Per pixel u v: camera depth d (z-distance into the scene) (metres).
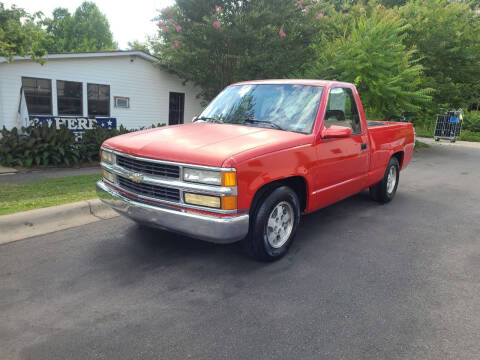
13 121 12.28
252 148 3.42
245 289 3.35
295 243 4.52
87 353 2.44
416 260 4.11
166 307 3.02
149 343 2.56
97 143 10.02
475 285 3.54
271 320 2.87
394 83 11.50
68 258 3.87
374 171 5.64
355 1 18.91
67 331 2.67
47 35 9.26
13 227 4.49
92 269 3.65
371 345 2.60
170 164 3.37
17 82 12.18
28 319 2.80
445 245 4.59
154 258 3.94
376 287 3.45
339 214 5.82
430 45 14.91
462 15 15.56
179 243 4.36
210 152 3.31
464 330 2.81
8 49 8.44
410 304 3.16
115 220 5.07
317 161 4.13
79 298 3.12
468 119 26.11
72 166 9.48
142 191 3.65
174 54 13.66
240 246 4.33
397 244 4.58
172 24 13.05
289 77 13.33
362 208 6.20
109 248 4.16
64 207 5.01
